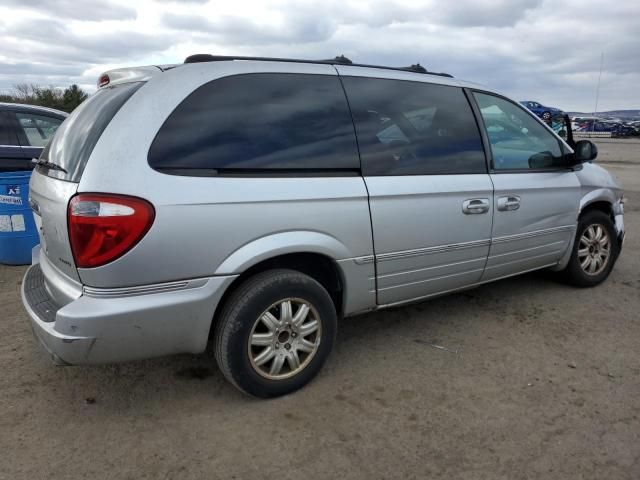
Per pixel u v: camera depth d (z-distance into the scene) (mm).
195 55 2891
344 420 2795
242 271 2688
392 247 3240
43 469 2406
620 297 4637
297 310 2977
